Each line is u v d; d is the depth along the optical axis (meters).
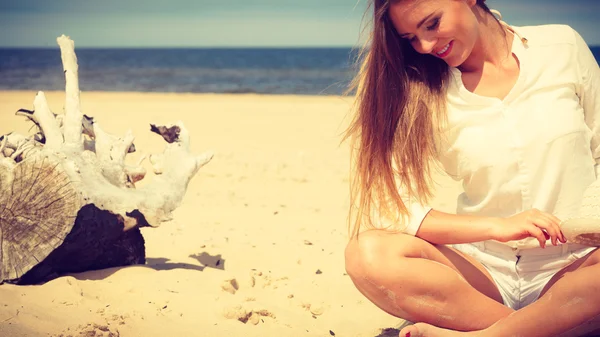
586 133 2.33
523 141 2.30
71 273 3.23
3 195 3.05
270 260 3.87
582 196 2.30
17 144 3.35
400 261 2.32
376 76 2.43
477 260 2.55
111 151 3.50
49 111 3.53
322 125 11.58
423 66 2.42
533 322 2.16
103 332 2.52
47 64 56.50
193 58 82.81
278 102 16.66
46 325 2.56
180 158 3.58
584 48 2.39
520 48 2.36
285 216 5.14
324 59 75.12
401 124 2.42
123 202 3.24
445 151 2.46
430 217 2.38
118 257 3.36
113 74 42.53
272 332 2.72
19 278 3.03
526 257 2.44
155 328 2.64
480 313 2.33
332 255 4.00
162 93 22.83
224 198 5.80
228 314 2.83
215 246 4.10
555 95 2.31
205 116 12.96
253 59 77.62
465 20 2.25
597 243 2.17
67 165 3.10
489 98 2.34
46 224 3.06
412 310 2.36
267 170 7.20
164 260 3.74
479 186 2.43
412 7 2.21
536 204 2.35
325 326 2.90
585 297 2.09
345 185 6.50
